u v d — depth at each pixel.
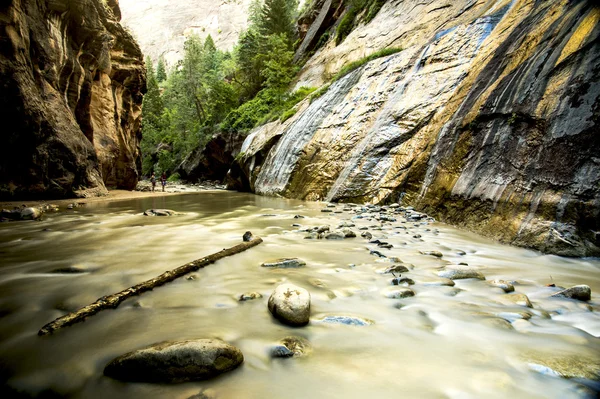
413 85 11.37
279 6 38.03
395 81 12.45
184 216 8.49
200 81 46.16
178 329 2.21
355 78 14.98
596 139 4.30
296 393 1.60
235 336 2.12
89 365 1.81
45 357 1.89
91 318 2.37
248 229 6.38
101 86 17.34
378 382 1.69
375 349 2.00
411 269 3.67
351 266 3.78
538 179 4.97
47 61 12.12
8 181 10.73
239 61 38.12
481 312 2.52
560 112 4.96
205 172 34.75
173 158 47.38
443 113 8.97
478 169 6.43
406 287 3.00
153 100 56.78
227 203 12.35
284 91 29.14
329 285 3.11
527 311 2.54
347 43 25.33
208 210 9.94
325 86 17.83
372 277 3.38
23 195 11.16
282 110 22.69
